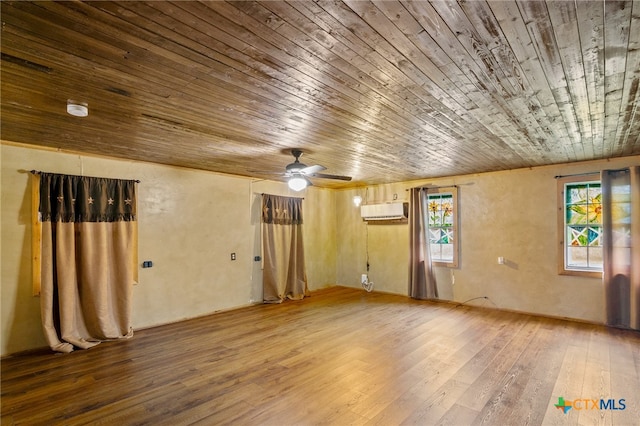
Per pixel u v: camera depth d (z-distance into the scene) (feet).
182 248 16.39
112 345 12.78
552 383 9.43
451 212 20.07
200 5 4.65
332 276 25.31
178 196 16.33
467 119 9.54
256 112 8.84
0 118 9.15
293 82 7.16
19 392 9.18
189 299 16.55
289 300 20.56
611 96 7.94
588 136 11.32
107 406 8.45
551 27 5.30
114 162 14.29
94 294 13.19
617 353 11.57
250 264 19.43
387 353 11.78
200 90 7.48
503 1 4.67
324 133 10.78
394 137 11.28
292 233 21.68
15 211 11.96
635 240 13.98
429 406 8.30
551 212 16.44
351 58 6.21
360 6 4.74
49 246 12.23
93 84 7.12
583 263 15.80
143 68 6.47
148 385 9.53
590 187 15.67
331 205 25.40
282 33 5.39
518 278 17.38
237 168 16.85
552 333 13.79
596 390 9.03
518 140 11.80
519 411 8.05
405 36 5.53
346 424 7.59
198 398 8.80
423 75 6.89
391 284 22.67
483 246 18.53
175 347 12.57
